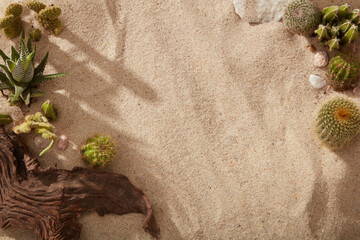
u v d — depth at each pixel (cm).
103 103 79
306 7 76
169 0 83
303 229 73
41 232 73
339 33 76
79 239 74
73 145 77
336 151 75
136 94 80
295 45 79
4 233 75
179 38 82
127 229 74
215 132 77
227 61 80
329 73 76
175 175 76
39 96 80
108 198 74
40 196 73
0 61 82
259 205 74
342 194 74
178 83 80
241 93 79
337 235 74
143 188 76
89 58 81
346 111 70
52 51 82
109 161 75
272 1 80
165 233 74
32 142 78
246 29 81
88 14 83
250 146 77
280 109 78
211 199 75
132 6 83
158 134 78
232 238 74
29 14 84
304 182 74
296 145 76
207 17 82
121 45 82
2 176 74
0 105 79
